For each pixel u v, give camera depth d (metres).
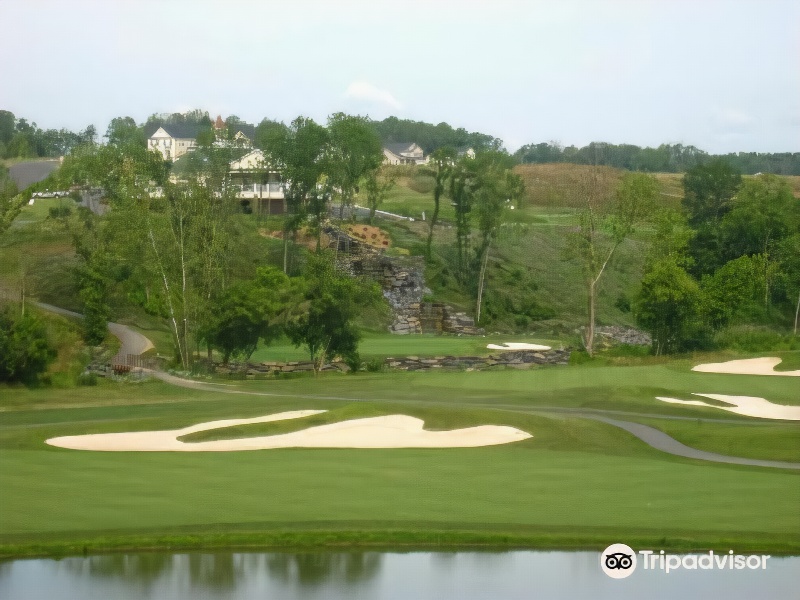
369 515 26.67
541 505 28.14
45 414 51.97
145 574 23.08
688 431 43.69
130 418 48.78
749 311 105.06
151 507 27.33
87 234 102.50
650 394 55.53
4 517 26.14
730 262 106.69
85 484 30.61
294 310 75.56
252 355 85.44
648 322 89.75
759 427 44.78
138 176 107.75
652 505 28.31
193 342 82.62
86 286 82.75
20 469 33.38
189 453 37.25
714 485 31.55
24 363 65.25
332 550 24.62
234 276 94.81
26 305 83.81
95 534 24.59
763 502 28.80
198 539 24.55
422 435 41.75
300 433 41.84
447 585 22.61
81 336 81.31
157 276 80.06
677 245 93.94
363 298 77.75
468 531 25.20
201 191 83.19
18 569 23.17
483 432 42.47
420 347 91.62
